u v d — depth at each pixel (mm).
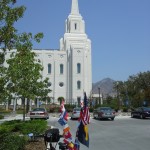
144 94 62406
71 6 99062
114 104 63250
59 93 88562
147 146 15719
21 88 20344
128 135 21109
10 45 11734
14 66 13547
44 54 89188
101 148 15094
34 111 38750
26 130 15758
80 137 8320
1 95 12008
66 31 100250
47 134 8805
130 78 70562
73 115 40438
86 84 87938
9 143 10555
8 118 42344
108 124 31766
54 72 89125
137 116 43375
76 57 87375
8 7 11227
